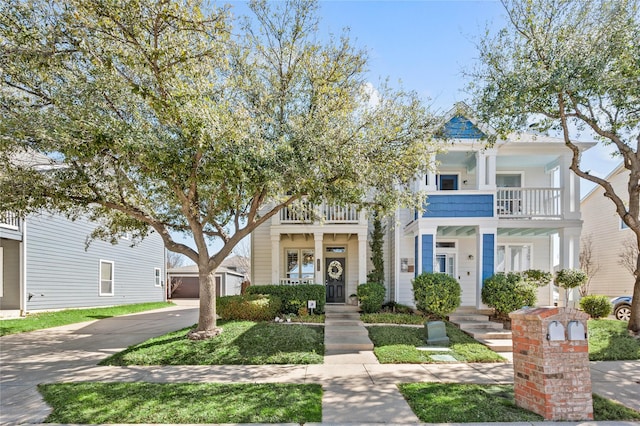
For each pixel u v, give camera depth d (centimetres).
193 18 581
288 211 1356
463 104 955
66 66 655
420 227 1150
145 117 734
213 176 656
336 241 1492
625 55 740
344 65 816
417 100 838
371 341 862
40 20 575
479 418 440
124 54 586
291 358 730
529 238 1387
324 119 762
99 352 811
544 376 442
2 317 1221
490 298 1048
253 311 1065
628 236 1725
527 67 812
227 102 712
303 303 1194
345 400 506
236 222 934
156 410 468
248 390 543
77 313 1406
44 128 614
